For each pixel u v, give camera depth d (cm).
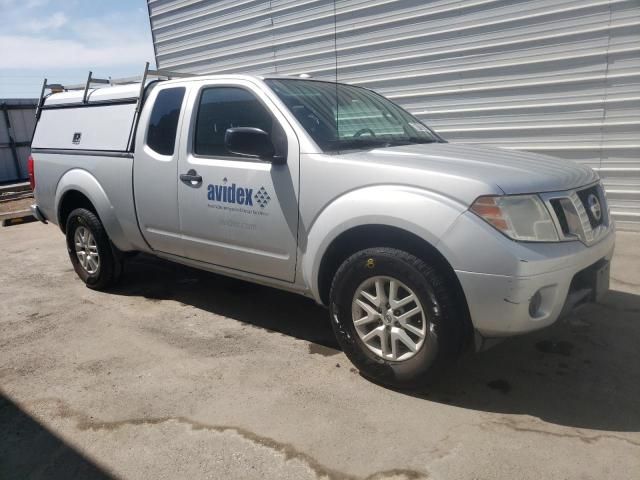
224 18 957
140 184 436
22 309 478
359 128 382
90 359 371
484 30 673
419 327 301
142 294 504
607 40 595
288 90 378
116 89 482
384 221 294
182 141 404
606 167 625
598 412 285
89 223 493
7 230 888
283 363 353
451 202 279
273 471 249
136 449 270
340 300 323
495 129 692
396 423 281
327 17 816
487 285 269
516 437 266
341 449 262
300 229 338
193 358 365
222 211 378
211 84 400
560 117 642
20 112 1800
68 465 261
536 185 286
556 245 279
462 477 238
